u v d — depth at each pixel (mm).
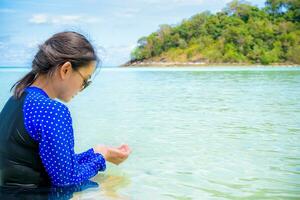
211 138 4098
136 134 4324
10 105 2051
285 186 2541
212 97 8539
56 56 2006
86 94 9508
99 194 2244
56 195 2041
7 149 2004
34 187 2041
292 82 12594
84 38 2096
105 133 4363
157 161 3129
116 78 16766
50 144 1969
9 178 2025
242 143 3842
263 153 3424
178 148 3611
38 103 1970
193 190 2449
